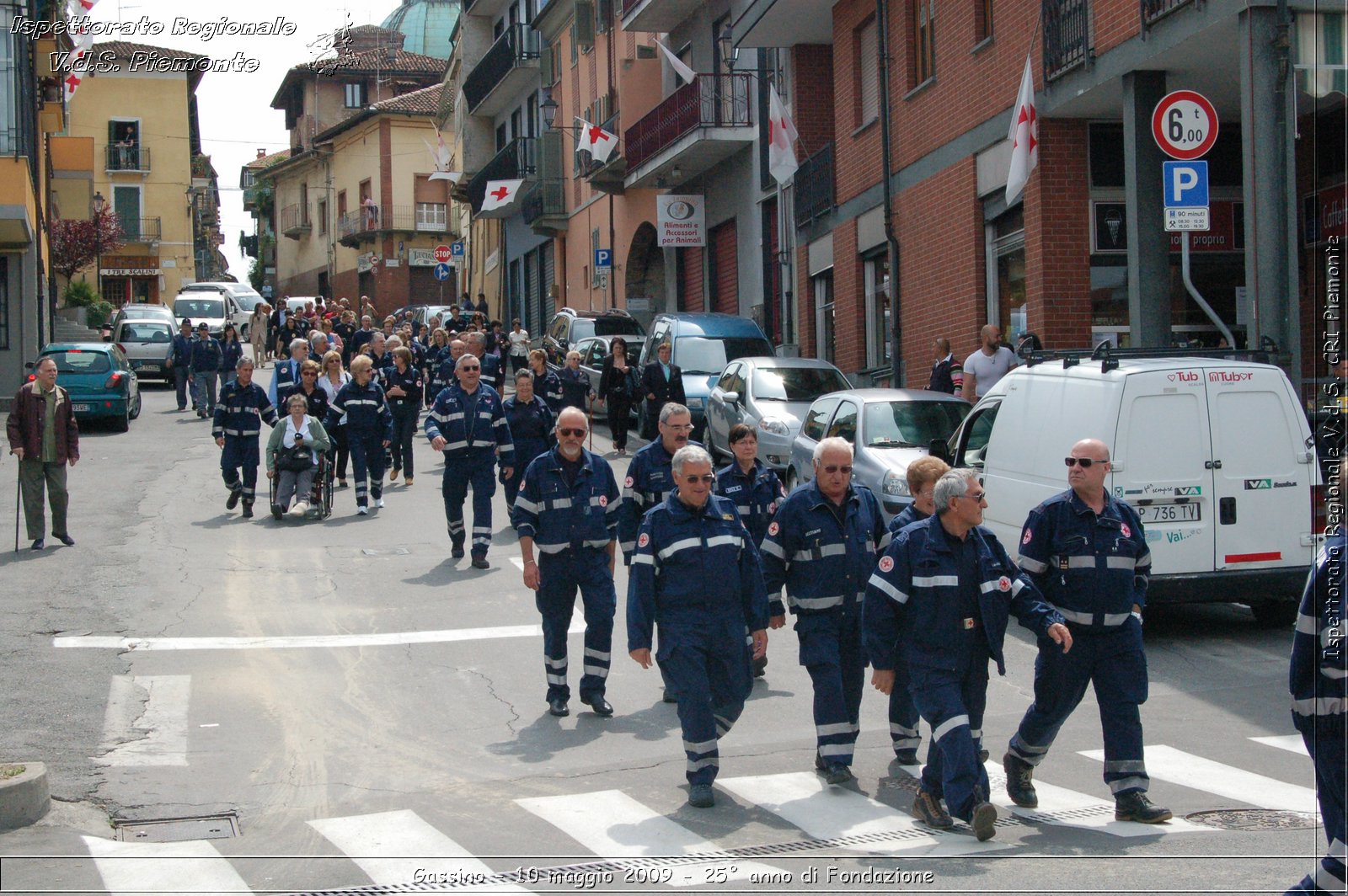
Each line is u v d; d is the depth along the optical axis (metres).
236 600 22.31
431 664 18.47
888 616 11.44
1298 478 18.64
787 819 11.88
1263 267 22.62
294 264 136.12
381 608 21.81
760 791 12.81
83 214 70.69
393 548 26.75
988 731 14.95
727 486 16.39
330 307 68.75
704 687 12.45
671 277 59.41
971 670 11.47
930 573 11.31
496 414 24.91
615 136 58.22
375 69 126.94
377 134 115.38
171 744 14.89
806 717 15.80
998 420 21.27
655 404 37.62
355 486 32.69
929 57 35.88
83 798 13.09
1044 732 11.97
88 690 16.98
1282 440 18.69
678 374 37.72
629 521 16.09
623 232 63.59
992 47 32.00
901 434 25.27
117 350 48.59
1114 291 30.08
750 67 50.44
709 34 53.56
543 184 72.38
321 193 128.25
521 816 12.20
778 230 48.31
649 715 16.09
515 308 86.81
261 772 13.94
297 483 29.94
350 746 14.86
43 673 17.70
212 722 15.79
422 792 13.16
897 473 23.50
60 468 26.41
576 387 38.41
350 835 11.76
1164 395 18.58
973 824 10.88
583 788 13.16
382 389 30.72
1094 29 27.25
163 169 100.56
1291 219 22.66
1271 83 22.56
